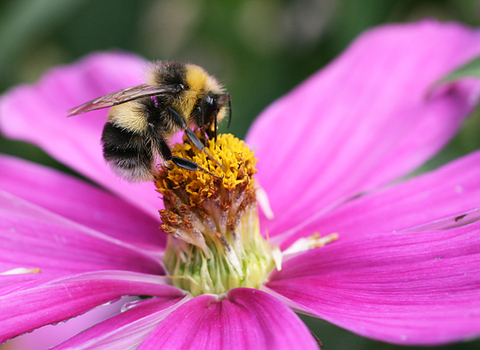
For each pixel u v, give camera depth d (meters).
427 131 0.15
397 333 0.12
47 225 0.14
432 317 0.12
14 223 0.14
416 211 0.14
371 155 0.15
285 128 0.16
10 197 0.14
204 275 0.13
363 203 0.14
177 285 0.14
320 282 0.13
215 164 0.13
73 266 0.14
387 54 0.16
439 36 0.16
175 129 0.14
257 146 0.16
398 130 0.15
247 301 0.13
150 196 0.15
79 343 0.12
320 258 0.13
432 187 0.14
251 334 0.12
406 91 0.15
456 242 0.13
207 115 0.14
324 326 0.15
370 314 0.12
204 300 0.13
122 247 0.14
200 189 0.13
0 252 0.14
